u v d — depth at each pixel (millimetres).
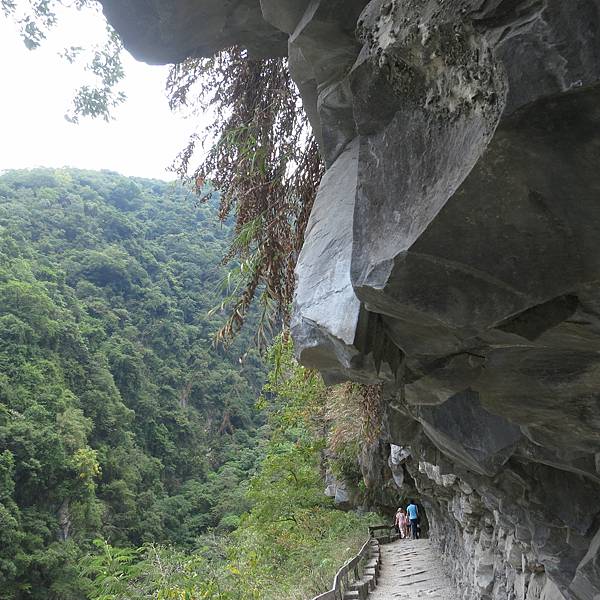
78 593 34969
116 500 47375
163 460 59344
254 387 75000
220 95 5109
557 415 3020
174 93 5168
